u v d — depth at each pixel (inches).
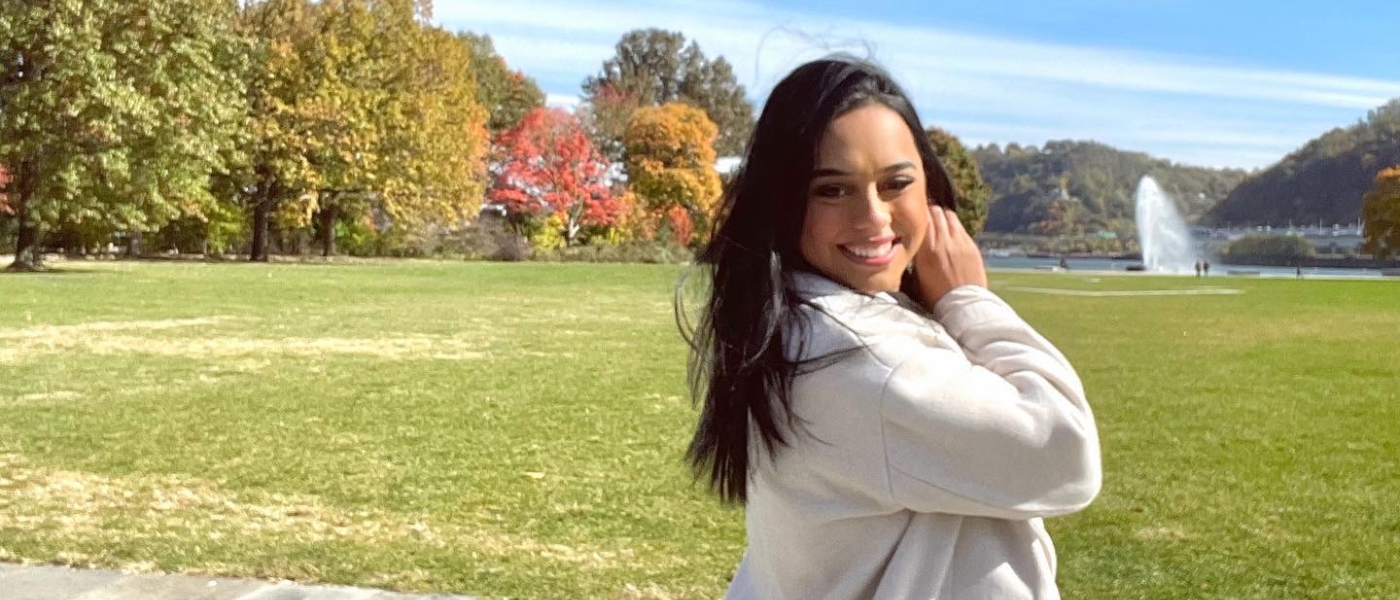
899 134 59.7
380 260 2105.1
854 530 57.2
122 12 1214.9
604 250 2402.8
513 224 2524.6
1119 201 5600.4
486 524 228.4
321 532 219.0
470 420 362.3
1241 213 5339.6
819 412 55.8
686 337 64.9
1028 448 54.3
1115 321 889.5
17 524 220.5
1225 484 273.6
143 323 689.6
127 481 264.4
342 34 1791.3
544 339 658.2
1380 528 231.5
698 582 190.4
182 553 200.8
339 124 1726.1
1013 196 5698.8
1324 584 193.6
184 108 1285.7
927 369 54.9
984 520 57.2
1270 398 437.4
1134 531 227.6
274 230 2190.0
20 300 832.9
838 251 59.5
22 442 312.2
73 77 1171.9
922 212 61.0
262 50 1652.3
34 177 1227.9
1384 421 378.0
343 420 358.3
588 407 393.4
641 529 225.9
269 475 273.3
